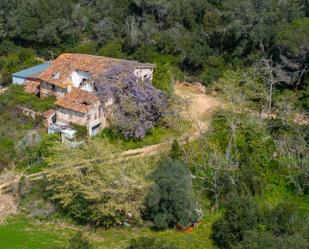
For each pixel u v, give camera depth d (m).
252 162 48.88
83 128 57.62
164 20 79.88
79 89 61.19
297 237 35.66
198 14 79.94
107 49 78.19
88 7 86.00
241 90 62.38
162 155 53.16
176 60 74.88
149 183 44.56
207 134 54.84
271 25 69.19
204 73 72.06
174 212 44.34
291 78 63.62
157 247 33.91
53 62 67.06
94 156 46.75
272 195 47.09
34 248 41.69
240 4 73.12
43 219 46.62
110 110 59.59
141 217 45.69
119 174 45.09
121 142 57.69
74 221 46.19
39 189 49.62
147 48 76.75
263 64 65.06
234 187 46.38
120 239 43.16
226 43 73.44
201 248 41.03
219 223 41.19
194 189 47.88
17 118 61.44
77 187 45.16
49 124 59.59
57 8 84.31
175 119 59.50
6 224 45.72
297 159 49.56
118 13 83.62
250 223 40.06
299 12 70.38
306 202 45.81
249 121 53.97
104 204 44.44
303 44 62.06
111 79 60.47
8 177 52.28
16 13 84.94
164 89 64.69
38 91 66.19
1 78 75.12
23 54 79.38
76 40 83.69
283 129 55.16
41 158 54.56
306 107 61.28
